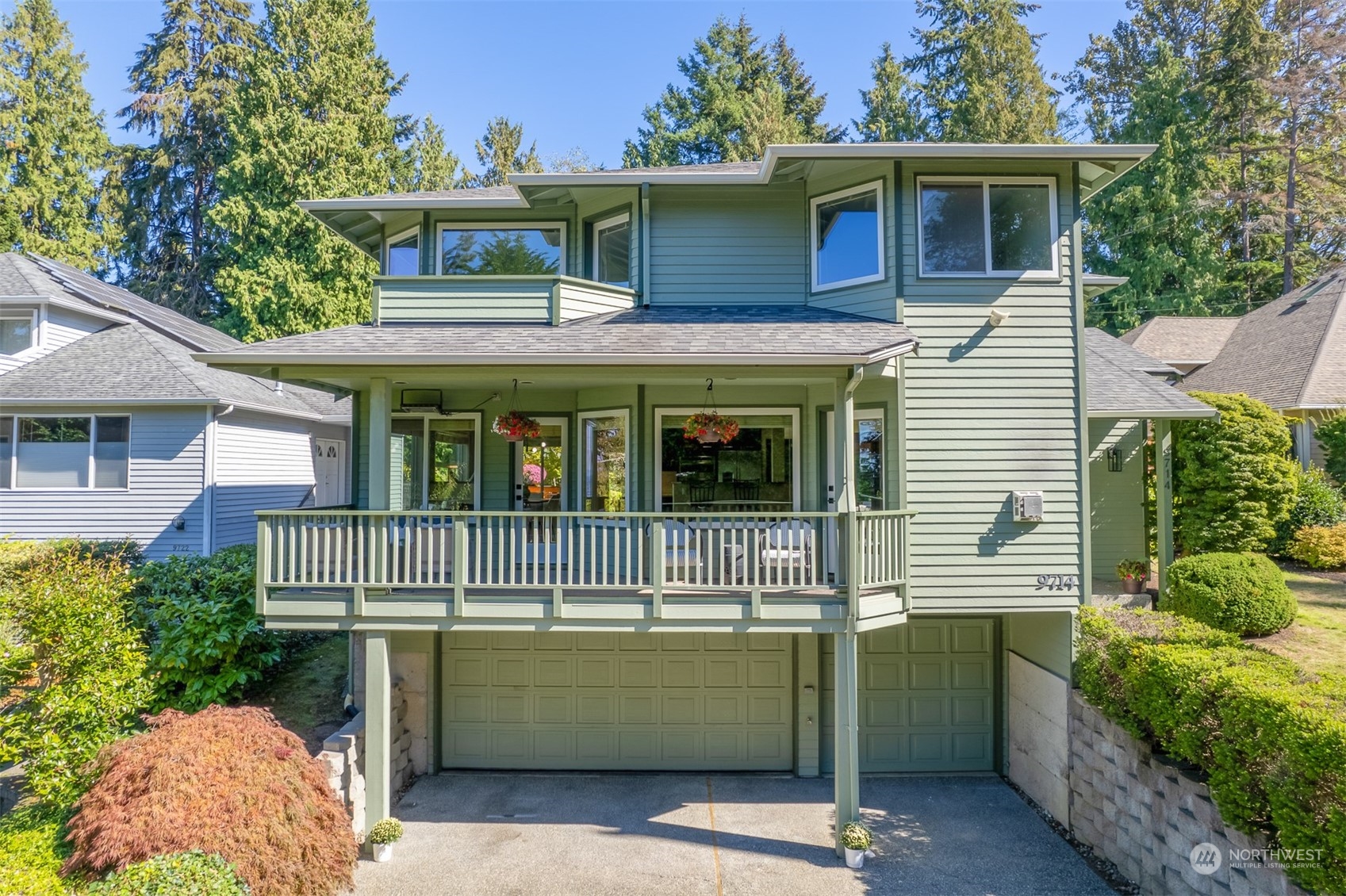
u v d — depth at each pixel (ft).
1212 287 82.74
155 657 26.73
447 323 28.30
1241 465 36.14
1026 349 25.81
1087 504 25.45
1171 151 82.12
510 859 22.44
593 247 33.32
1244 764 15.98
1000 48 87.51
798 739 29.12
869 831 23.94
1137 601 26.25
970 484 25.41
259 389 51.57
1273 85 81.41
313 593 23.76
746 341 24.12
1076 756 24.06
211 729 19.81
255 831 17.70
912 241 26.20
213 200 103.30
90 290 52.08
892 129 99.30
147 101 101.04
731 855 22.71
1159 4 96.63
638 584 23.00
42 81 95.66
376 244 38.17
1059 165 26.21
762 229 30.99
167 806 17.49
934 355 25.80
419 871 21.68
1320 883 13.47
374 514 23.57
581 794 27.32
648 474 28.94
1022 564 25.23
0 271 48.55
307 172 76.84
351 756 23.43
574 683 29.63
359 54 88.58
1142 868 20.20
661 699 29.50
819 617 22.41
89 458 44.09
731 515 22.72
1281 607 26.04
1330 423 43.93
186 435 44.27
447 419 33.12
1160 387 31.35
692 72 106.11
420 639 29.40
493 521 31.63
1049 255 26.13
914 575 25.21
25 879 16.61
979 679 29.66
